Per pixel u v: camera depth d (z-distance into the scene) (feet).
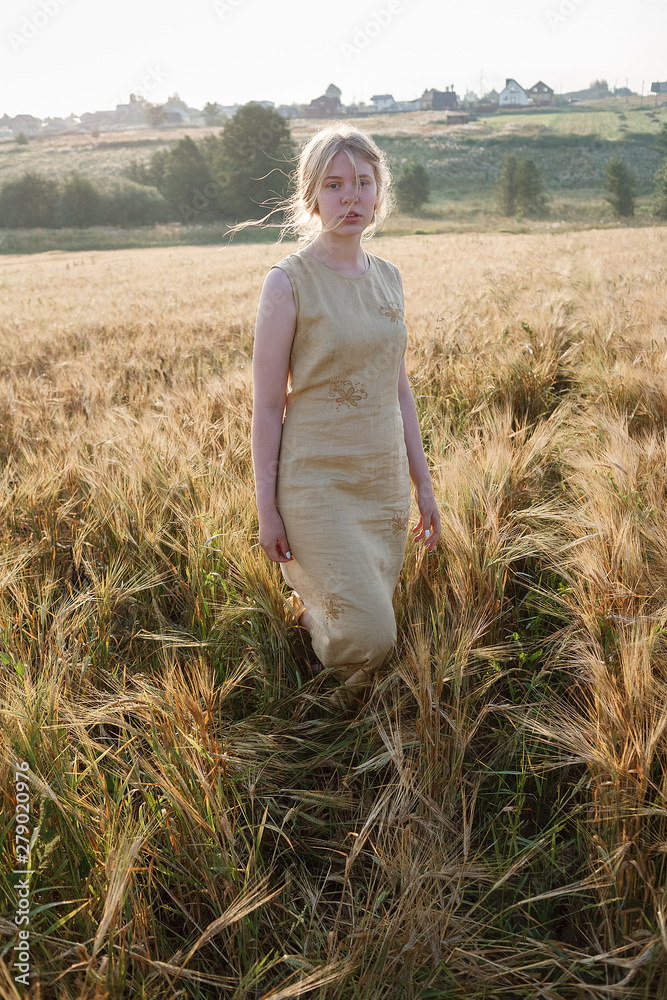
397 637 6.93
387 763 5.98
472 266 49.34
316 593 6.34
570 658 6.52
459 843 5.32
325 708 6.51
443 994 4.29
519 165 193.88
